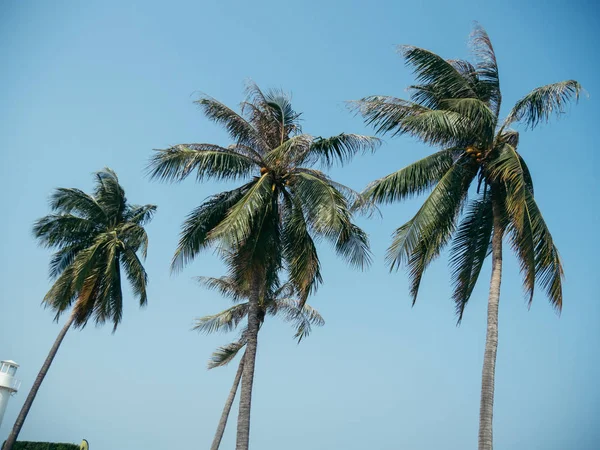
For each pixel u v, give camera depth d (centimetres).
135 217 3219
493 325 1767
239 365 3459
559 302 1703
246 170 2098
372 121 1927
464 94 1945
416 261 1900
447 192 1847
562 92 1775
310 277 2047
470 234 2000
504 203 1919
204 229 2141
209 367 3431
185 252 2112
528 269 1669
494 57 1958
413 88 1983
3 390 3466
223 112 2123
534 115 1855
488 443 1623
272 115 2208
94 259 2923
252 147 2180
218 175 2081
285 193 2159
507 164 1761
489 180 1927
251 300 2089
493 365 1716
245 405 1944
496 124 1870
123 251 3073
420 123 1800
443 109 1962
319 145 2106
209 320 3372
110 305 3075
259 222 2055
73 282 2761
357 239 2159
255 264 2042
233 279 2198
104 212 3103
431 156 1917
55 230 2978
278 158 2027
